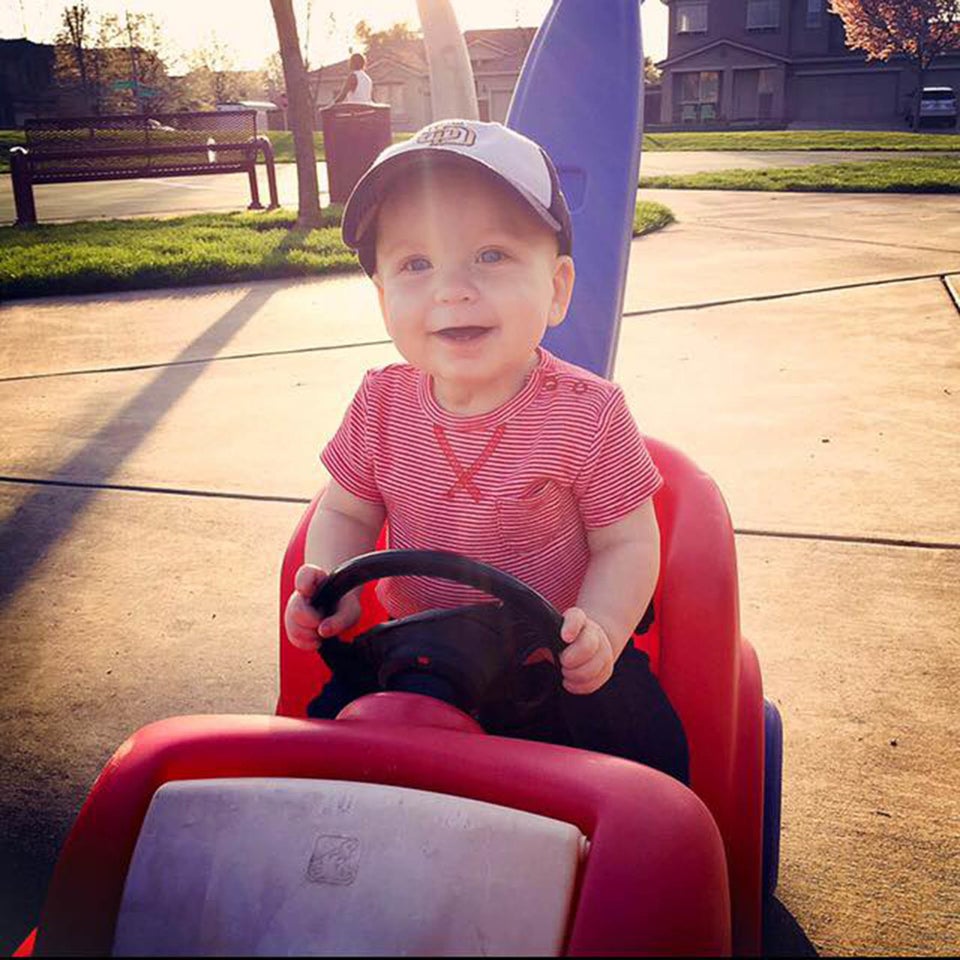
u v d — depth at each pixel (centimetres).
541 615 128
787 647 247
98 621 270
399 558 129
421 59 5047
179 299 646
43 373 491
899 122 4216
